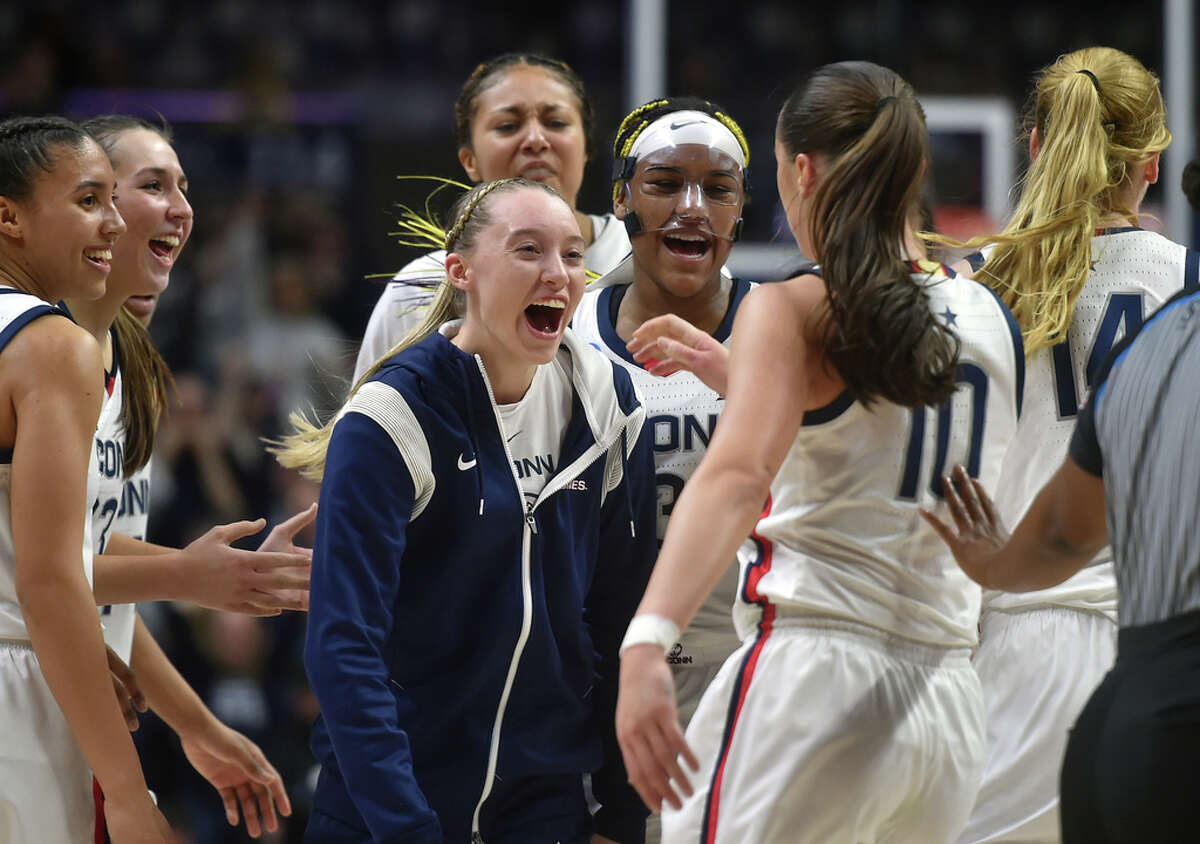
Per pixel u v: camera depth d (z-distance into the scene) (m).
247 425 17.70
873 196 5.81
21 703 6.91
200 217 19.81
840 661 5.89
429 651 6.71
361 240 20.41
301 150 20.56
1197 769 4.71
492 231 6.80
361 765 6.15
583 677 7.02
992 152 20.77
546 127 10.13
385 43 21.03
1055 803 7.33
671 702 5.30
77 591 6.70
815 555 6.02
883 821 5.99
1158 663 4.88
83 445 6.80
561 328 6.91
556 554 6.91
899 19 20.97
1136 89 7.60
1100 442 5.37
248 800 8.87
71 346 6.80
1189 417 5.02
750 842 5.82
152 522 15.99
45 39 20.61
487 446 6.77
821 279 5.98
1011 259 7.59
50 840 6.99
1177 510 4.96
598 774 7.18
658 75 21.20
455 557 6.66
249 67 20.80
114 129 8.50
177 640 14.52
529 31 21.22
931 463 6.00
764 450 5.57
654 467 7.39
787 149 6.30
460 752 6.68
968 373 6.10
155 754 13.52
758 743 5.89
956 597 6.15
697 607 5.44
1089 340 7.39
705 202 8.02
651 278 8.20
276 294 19.53
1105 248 7.51
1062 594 7.46
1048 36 20.86
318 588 6.41
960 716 6.07
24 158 7.11
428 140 20.97
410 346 6.98
